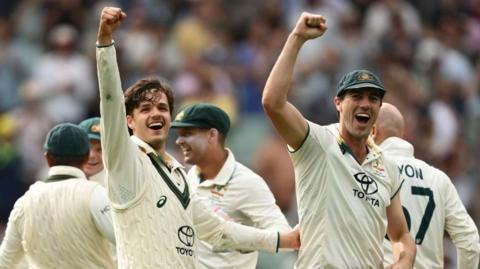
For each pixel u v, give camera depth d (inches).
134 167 1004.6
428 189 1221.7
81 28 2847.0
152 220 1011.9
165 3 2915.8
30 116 2573.8
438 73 2844.5
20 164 2485.2
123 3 2898.6
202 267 1199.6
